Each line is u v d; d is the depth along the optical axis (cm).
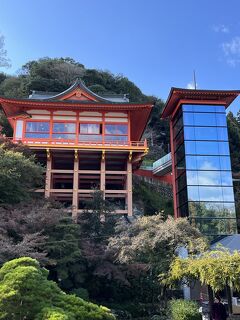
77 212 3319
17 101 4125
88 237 2814
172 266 1903
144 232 2244
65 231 2603
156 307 2492
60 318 963
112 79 7919
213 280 1520
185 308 1833
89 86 7138
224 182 3881
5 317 1054
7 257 1970
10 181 2761
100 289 2658
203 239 2192
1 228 2256
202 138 4050
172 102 4409
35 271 1123
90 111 4347
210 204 3784
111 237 2491
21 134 4156
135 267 2398
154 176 5419
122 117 4366
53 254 2456
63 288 2466
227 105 4378
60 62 7862
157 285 2570
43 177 3597
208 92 4181
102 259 2472
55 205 3195
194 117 4144
